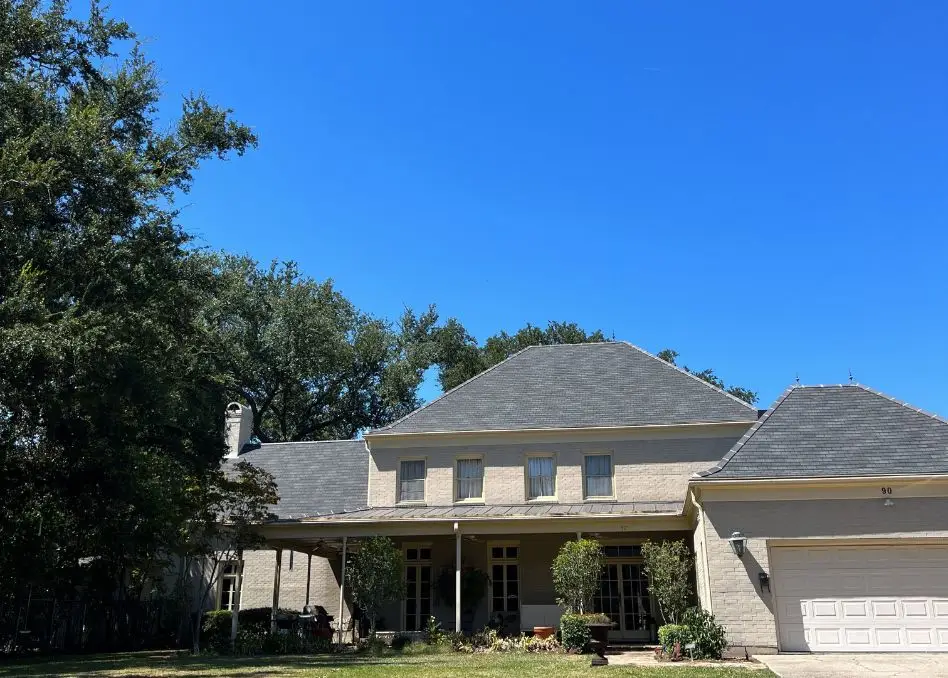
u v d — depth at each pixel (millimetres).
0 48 19000
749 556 16938
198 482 22109
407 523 22422
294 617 24281
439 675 13430
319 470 30141
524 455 26125
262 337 47625
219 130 23719
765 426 18797
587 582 20000
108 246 18484
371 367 52656
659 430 25438
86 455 18156
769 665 13945
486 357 57469
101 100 21031
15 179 16406
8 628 21078
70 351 15102
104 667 16891
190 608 24734
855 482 16797
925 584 16484
